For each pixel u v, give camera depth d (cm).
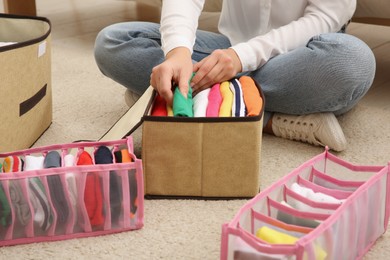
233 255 79
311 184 97
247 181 112
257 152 110
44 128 145
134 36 152
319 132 137
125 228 102
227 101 118
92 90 179
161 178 112
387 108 169
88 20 274
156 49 147
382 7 168
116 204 100
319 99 135
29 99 130
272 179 123
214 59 127
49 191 96
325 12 144
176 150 110
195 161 111
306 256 77
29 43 125
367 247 97
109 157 103
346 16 146
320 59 131
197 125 108
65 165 100
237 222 83
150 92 123
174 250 97
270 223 86
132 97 158
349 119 159
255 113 111
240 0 157
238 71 133
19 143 127
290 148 140
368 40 250
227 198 114
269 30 155
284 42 140
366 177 100
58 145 108
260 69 141
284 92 138
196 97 121
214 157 110
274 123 145
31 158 103
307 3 150
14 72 121
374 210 96
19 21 146
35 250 97
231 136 109
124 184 99
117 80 156
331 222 81
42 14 283
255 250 77
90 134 145
